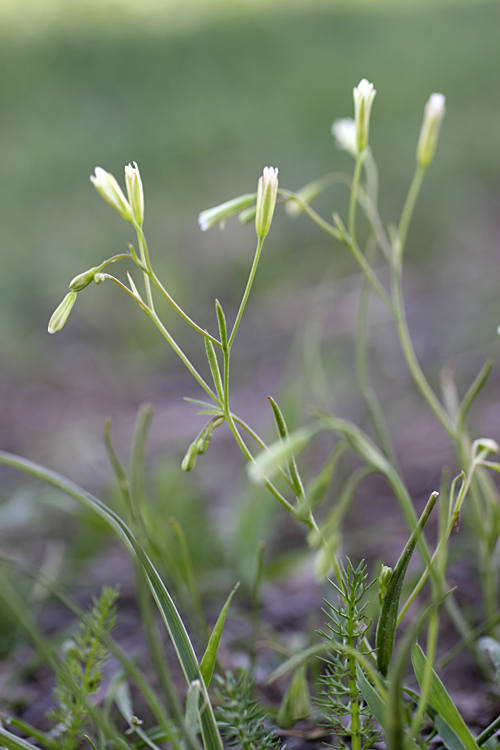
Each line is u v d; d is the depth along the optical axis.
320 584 0.35
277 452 0.22
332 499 0.44
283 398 0.44
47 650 0.22
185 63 1.81
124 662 0.21
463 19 1.95
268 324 0.79
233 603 0.35
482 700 0.28
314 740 0.26
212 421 0.22
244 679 0.25
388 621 0.22
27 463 0.24
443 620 0.31
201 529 0.38
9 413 0.65
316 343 0.44
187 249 0.99
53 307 0.87
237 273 0.92
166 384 0.70
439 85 1.46
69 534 0.43
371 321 0.73
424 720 0.24
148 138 1.39
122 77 1.75
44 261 0.96
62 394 0.68
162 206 1.14
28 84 1.69
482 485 0.27
